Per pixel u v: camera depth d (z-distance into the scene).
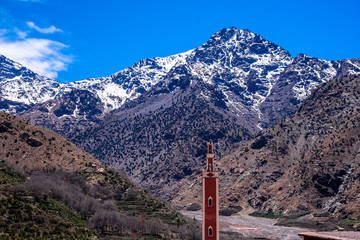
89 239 198.12
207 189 151.75
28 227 183.62
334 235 99.94
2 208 190.50
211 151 156.12
